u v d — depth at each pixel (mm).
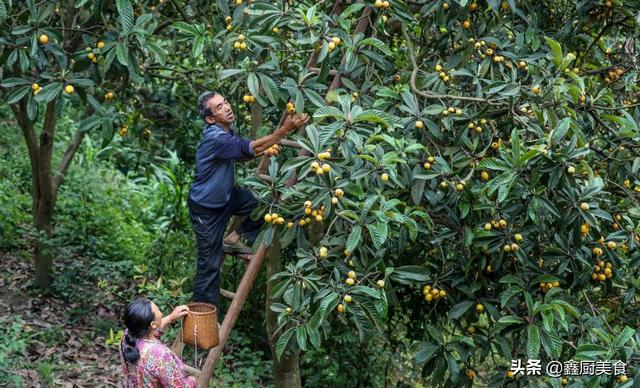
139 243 8172
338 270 3662
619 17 4500
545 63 4273
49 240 6613
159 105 6453
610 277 3906
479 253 3855
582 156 3479
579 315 3488
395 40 5344
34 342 5844
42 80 4023
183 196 7570
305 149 3701
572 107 3885
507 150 3428
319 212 3678
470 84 4246
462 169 3879
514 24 4582
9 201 8117
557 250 3682
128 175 10516
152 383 3236
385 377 6137
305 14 3805
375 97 4227
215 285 3922
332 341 5891
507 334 3994
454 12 4199
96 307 6727
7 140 9836
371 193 3617
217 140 3738
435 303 4184
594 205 3418
